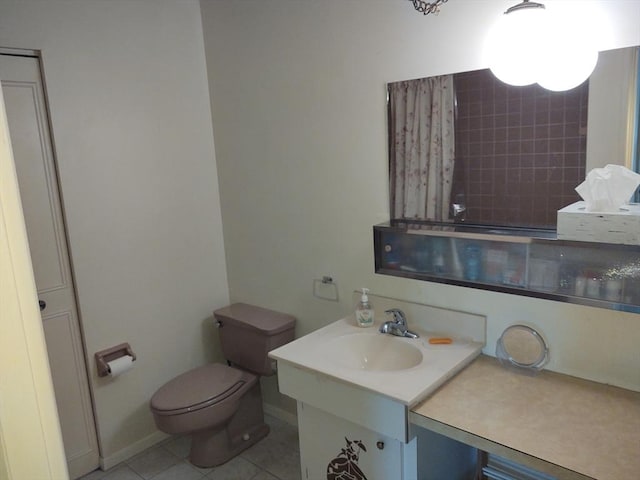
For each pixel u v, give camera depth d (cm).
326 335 195
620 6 137
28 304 52
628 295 145
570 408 141
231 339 262
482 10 162
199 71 265
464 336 185
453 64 173
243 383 239
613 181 140
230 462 243
